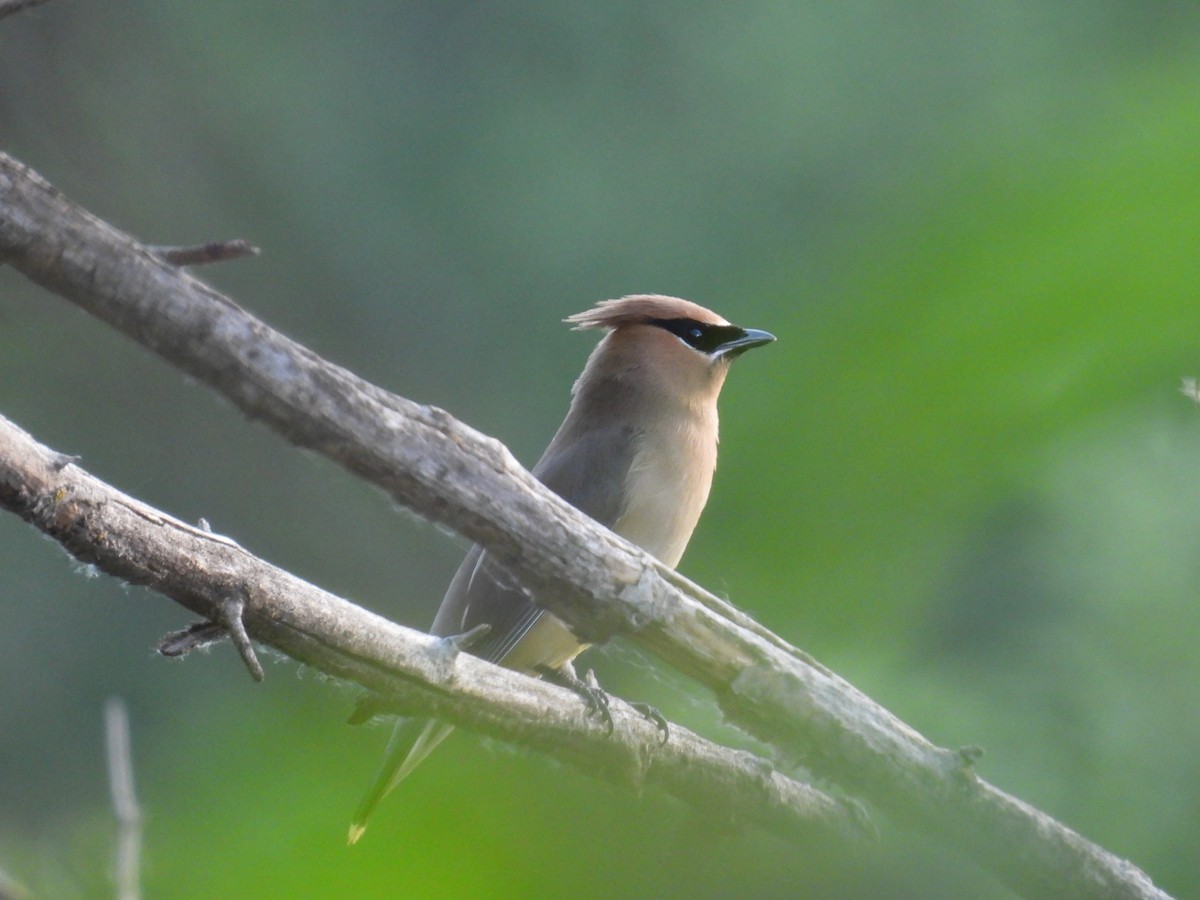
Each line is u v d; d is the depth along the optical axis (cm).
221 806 455
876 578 427
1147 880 716
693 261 1747
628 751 779
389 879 437
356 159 1983
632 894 500
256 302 1947
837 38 1594
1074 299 363
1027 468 374
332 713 508
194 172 1986
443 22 1961
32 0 476
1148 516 680
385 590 1886
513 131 1914
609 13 1820
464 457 562
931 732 826
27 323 1789
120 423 1852
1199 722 881
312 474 1912
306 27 2012
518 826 480
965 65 1382
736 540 430
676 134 1812
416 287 1934
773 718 649
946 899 790
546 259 1891
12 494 520
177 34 1988
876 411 387
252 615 585
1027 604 793
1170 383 362
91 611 1731
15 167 462
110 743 589
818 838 824
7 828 823
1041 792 860
